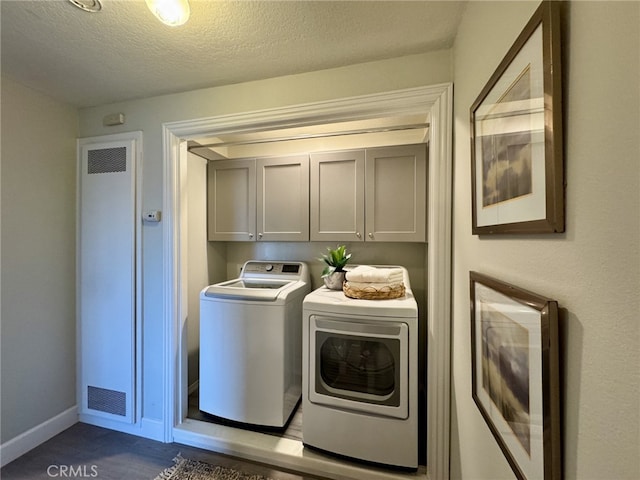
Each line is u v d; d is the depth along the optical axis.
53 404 1.89
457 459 1.30
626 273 0.40
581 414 0.49
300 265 2.40
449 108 1.38
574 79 0.50
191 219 2.28
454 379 1.35
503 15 0.80
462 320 1.21
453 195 1.37
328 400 1.57
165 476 1.56
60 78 1.65
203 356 1.94
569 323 0.52
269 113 1.64
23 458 1.68
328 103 1.55
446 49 1.39
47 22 1.20
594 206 0.46
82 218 2.00
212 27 1.23
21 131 1.72
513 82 0.69
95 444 1.81
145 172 1.89
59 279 1.92
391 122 2.31
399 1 1.10
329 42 1.33
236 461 1.67
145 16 1.17
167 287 1.85
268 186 2.33
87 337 1.99
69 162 1.99
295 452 1.63
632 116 0.39
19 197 1.72
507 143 0.72
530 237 0.65
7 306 1.67
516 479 0.71
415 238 2.05
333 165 2.20
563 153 0.53
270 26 1.23
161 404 1.86
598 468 0.45
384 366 1.53
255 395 1.82
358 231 2.15
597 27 0.45
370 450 1.52
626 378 0.40
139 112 1.90
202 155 2.39
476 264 1.01
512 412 0.69
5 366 1.66
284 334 1.81
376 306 1.51
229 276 2.75
